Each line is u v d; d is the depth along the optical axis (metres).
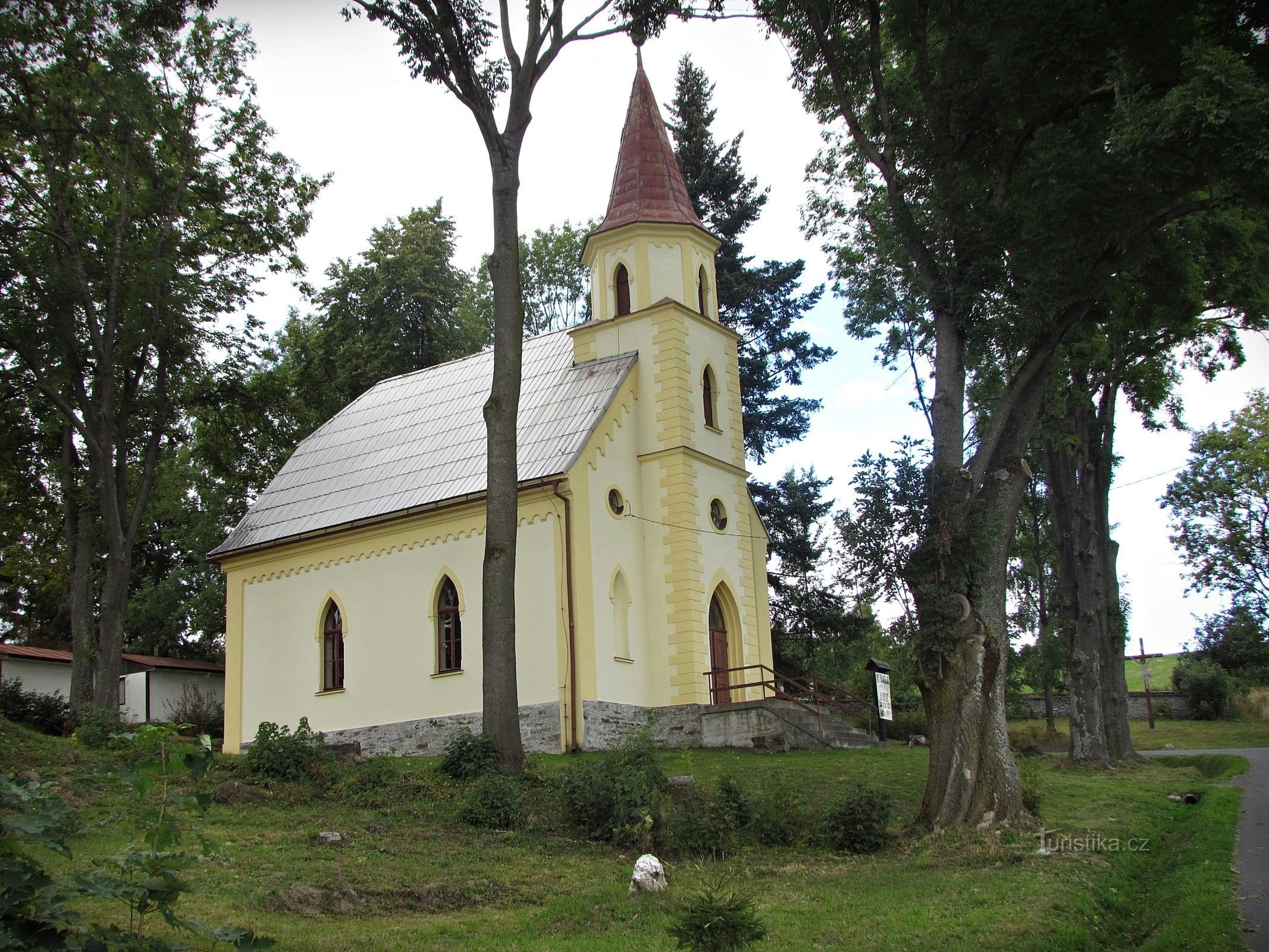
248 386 35.03
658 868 14.48
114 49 28.02
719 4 22.41
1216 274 22.56
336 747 21.16
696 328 33.78
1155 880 15.12
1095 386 30.17
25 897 7.61
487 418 21.75
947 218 19.61
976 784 17.89
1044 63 18.03
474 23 22.28
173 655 51.94
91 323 28.58
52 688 39.69
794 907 13.59
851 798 18.06
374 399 38.84
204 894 12.39
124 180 28.77
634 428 32.25
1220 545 61.47
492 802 17.52
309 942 11.14
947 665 18.39
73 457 33.41
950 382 19.58
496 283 22.27
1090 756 28.81
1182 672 54.34
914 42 20.77
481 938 12.05
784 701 29.89
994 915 12.70
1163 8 17.19
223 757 21.36
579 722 27.42
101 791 16.58
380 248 50.66
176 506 45.97
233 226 31.38
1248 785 22.86
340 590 32.25
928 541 18.47
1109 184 16.50
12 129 28.50
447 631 30.34
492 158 22.66
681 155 46.75
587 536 29.16
